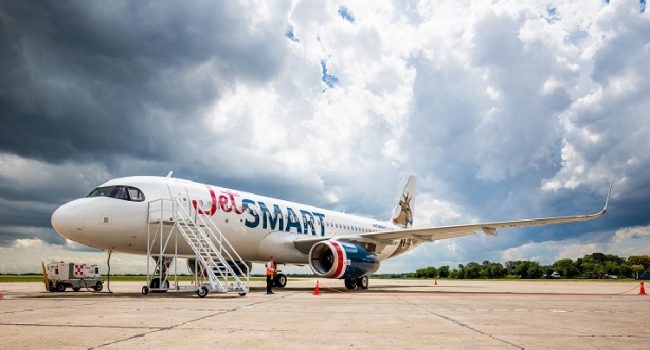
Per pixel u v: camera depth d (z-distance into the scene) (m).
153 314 9.31
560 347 5.78
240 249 20.53
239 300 13.80
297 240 22.20
